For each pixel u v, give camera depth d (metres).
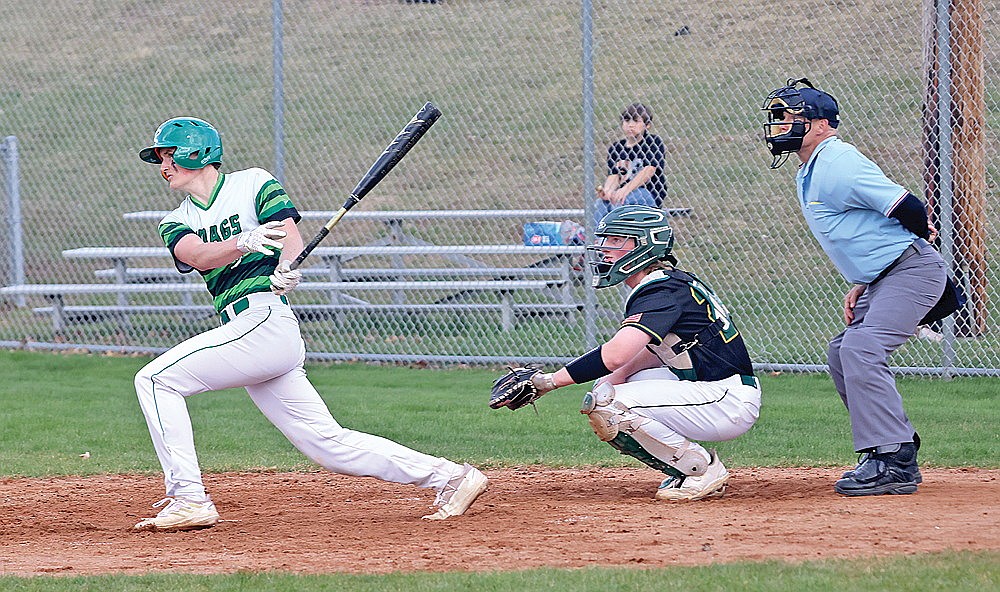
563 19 59.88
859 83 48.94
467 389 36.12
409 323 43.34
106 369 40.62
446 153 57.12
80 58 64.19
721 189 50.06
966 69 34.97
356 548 16.98
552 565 15.48
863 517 18.22
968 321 36.38
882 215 20.64
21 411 33.62
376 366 39.84
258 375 18.33
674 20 56.75
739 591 13.66
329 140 58.38
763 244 46.78
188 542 17.78
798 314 40.78
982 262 36.19
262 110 61.53
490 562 15.75
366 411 32.66
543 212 45.06
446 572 15.03
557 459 26.73
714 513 19.00
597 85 56.00
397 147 18.98
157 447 18.55
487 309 42.31
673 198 49.84
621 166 37.62
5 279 48.41
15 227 46.84
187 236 17.88
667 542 16.75
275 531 18.66
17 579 15.12
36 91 61.56
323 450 18.97
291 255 18.06
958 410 30.98
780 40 52.78
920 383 34.38
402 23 64.19
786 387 34.94
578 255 42.19
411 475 19.12
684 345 19.98
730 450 27.27
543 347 39.56
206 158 18.20
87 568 15.96
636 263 19.72
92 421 32.22
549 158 55.25
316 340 42.56
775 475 24.06
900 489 20.48
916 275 20.55
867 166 20.52
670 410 20.00
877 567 14.58
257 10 69.12
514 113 57.12
